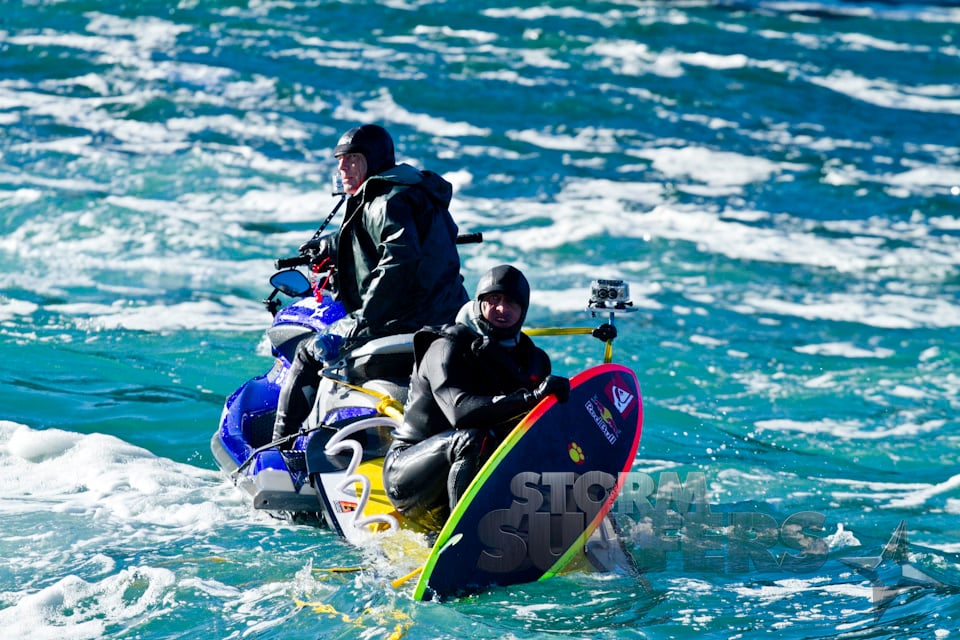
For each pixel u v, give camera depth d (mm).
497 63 94000
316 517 23906
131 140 66812
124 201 55625
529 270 50938
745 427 33531
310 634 17500
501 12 112625
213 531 22719
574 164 72000
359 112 78125
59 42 84812
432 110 80812
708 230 59938
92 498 24812
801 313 47062
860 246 59188
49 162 61250
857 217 65625
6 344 36844
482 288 20422
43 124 68188
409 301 23578
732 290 50156
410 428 21109
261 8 101625
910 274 54406
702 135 82000
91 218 52375
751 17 126688
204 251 49656
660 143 78750
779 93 97125
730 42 113312
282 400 25094
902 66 113062
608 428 21297
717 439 32281
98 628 17672
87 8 94375
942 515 26406
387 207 23312
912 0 147500
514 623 18016
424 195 23844
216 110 74250
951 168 78000
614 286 22844
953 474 29922
